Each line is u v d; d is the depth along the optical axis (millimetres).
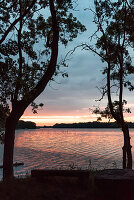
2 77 11961
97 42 14750
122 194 4375
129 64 14281
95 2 14109
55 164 55844
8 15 14500
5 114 13094
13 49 12836
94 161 61062
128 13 14023
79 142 143375
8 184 5145
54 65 12727
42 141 156000
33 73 13008
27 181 5160
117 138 191750
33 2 12352
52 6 12797
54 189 4480
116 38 14523
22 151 89312
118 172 5070
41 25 14906
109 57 14430
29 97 11750
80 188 4582
